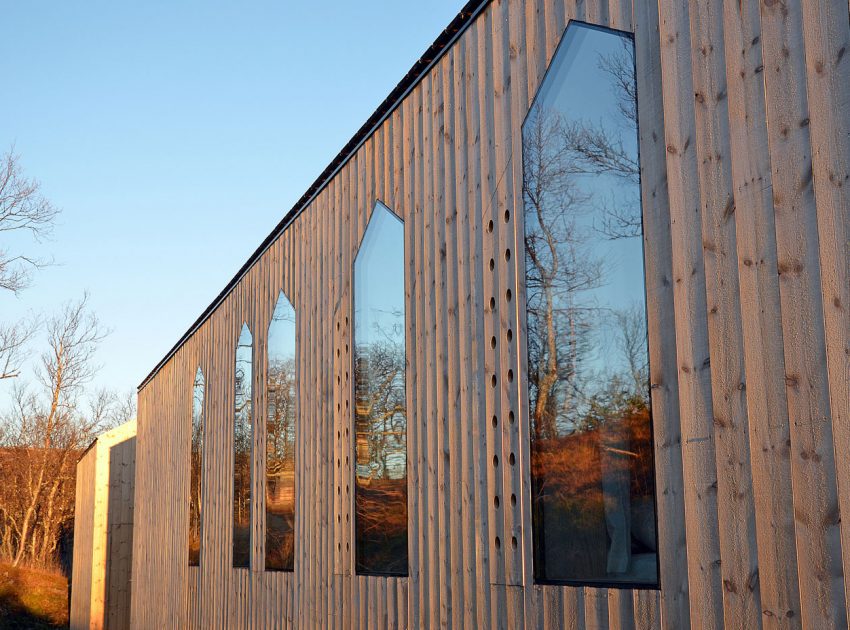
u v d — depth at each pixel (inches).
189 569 422.6
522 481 167.5
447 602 189.9
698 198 128.8
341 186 266.8
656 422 135.0
